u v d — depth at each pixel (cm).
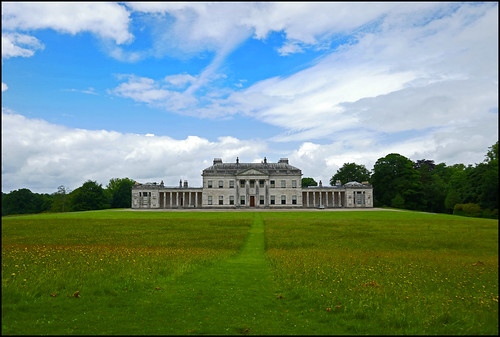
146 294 1753
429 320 1460
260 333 1326
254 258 3080
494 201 9781
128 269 2183
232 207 14675
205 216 8975
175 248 3469
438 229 5800
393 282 2056
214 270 2395
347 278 2131
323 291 1830
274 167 15888
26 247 3309
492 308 1617
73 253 2844
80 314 1462
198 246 3694
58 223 6731
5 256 2591
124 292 1762
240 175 15175
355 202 14938
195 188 15200
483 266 2691
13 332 1269
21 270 2041
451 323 1445
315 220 7656
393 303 1667
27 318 1400
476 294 1858
